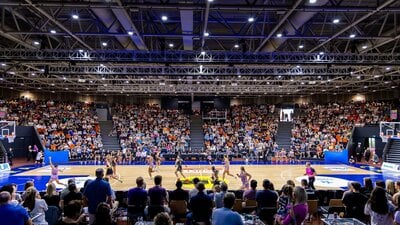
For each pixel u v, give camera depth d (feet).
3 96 128.98
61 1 35.27
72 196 23.67
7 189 21.80
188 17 40.06
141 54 60.95
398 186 25.14
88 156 106.93
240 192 35.76
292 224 20.20
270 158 107.65
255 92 129.18
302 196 20.42
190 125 134.72
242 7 36.09
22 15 47.26
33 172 76.89
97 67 78.38
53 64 74.23
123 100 153.07
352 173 77.00
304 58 62.44
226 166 62.85
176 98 152.05
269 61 60.23
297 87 116.16
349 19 47.67
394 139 92.58
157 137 119.24
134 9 43.57
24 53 59.77
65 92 143.74
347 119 132.16
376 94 139.54
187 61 60.08
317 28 57.16
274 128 132.98
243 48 60.54
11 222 15.87
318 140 119.03
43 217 21.25
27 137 108.27
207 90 120.88
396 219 17.69
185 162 100.73
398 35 47.93
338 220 22.07
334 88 121.60
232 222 16.25
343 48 71.72
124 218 26.66
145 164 94.84
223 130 129.08
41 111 127.34
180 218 27.84
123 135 119.85
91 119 132.26
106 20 43.65
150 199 25.93
